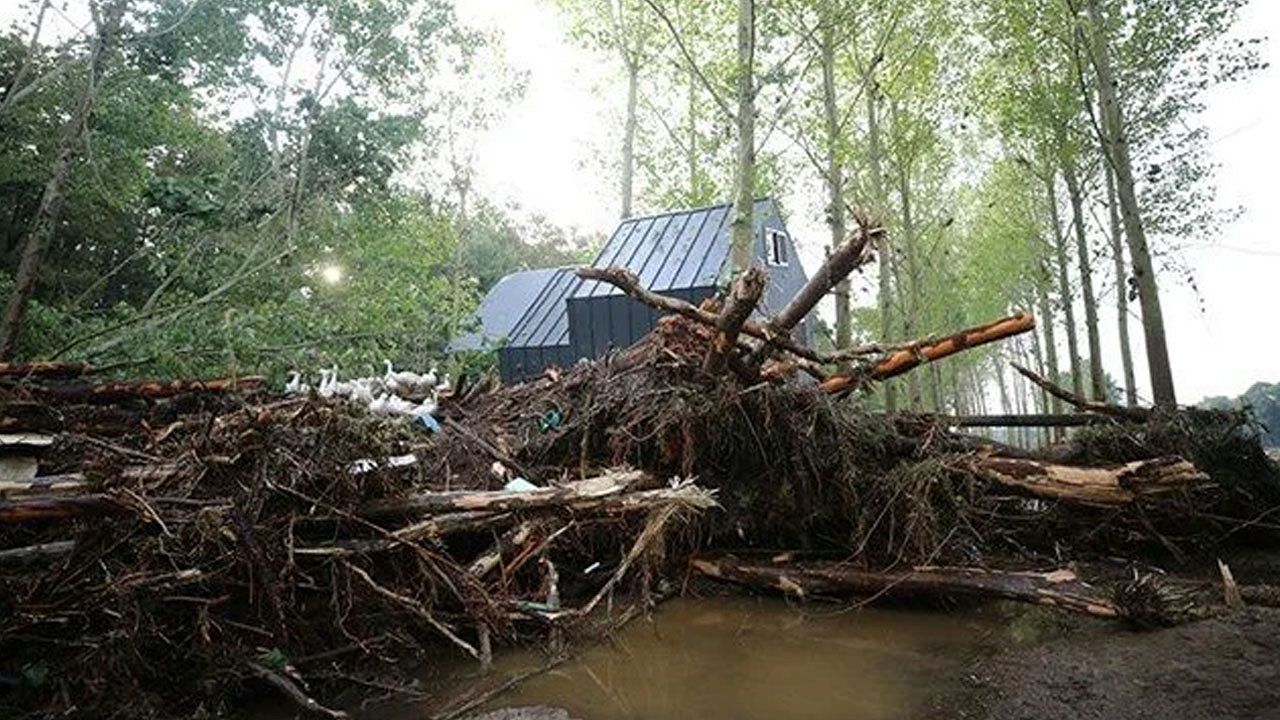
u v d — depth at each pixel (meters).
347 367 9.42
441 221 15.23
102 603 3.39
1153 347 10.01
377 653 3.84
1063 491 4.91
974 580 4.38
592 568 4.98
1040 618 4.23
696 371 5.50
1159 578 4.74
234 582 3.64
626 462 5.43
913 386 15.72
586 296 12.69
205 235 10.45
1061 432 16.09
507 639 4.15
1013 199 19.50
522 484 5.09
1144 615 3.85
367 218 12.79
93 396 5.72
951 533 4.93
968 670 3.52
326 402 4.52
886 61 14.66
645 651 4.02
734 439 5.35
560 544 5.04
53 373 5.93
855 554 4.93
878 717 3.06
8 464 4.29
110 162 11.14
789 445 5.38
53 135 10.95
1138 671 3.28
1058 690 3.18
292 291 10.55
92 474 3.58
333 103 12.89
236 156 12.60
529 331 14.65
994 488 5.23
